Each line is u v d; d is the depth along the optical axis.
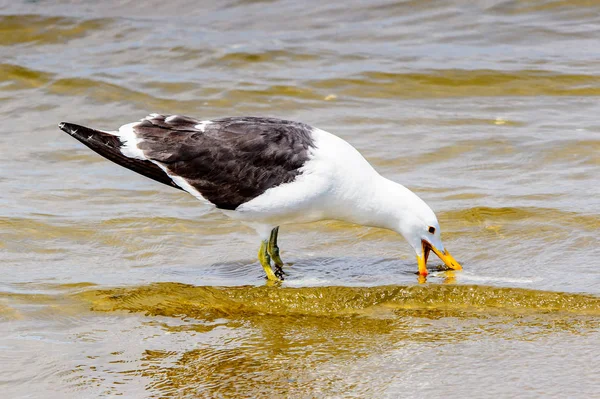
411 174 15.38
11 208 14.07
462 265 12.10
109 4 24.27
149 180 15.56
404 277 11.88
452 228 13.25
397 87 19.50
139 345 9.98
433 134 17.08
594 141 16.23
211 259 12.69
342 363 9.44
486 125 17.45
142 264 12.45
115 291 11.39
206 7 24.34
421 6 23.61
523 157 15.83
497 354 9.51
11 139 17.48
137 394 8.87
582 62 20.17
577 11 22.80
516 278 11.45
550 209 13.53
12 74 20.38
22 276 11.84
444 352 9.62
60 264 12.31
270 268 12.00
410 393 8.74
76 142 17.31
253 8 24.20
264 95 19.20
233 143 11.78
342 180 11.66
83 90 19.70
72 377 9.23
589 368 9.07
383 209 11.97
